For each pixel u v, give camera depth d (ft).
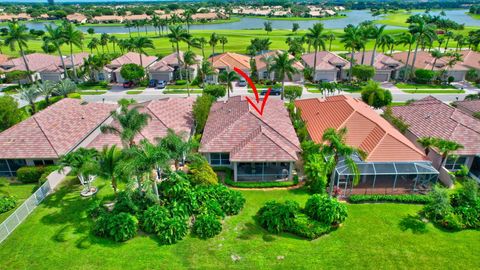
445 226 89.20
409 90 222.48
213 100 164.96
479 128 123.75
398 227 89.10
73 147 120.16
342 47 372.79
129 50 305.32
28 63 247.70
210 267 74.59
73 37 233.55
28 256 76.59
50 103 178.91
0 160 115.55
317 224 86.94
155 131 126.82
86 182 104.78
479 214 90.17
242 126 123.24
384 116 153.28
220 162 120.78
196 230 84.89
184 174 101.45
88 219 90.58
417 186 107.45
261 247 81.10
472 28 493.36
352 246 81.97
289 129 129.18
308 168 106.52
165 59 261.03
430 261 77.51
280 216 87.76
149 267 73.97
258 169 118.32
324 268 75.00
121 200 90.99
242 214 94.43
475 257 78.74
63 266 73.72
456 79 244.22
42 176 107.55
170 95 210.79
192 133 141.28
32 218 90.74
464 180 113.19
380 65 248.73
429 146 115.03
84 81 246.27
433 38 234.99
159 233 82.69
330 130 91.71
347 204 99.60
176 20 475.72
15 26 212.02
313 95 211.61
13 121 141.79
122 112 107.65
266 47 311.88
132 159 85.97
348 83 240.32
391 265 76.18
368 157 108.78
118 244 81.00
